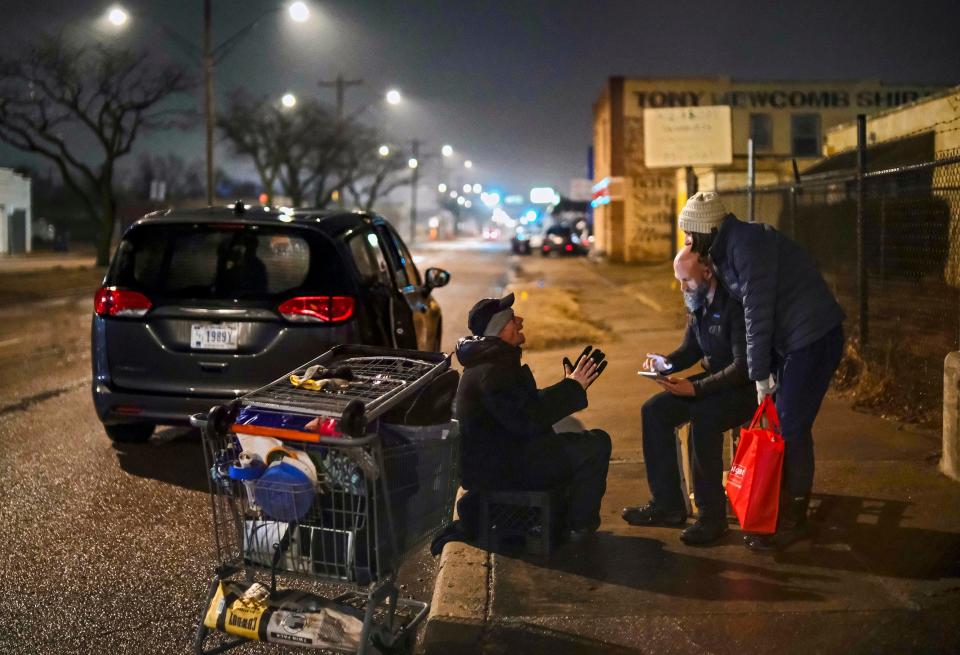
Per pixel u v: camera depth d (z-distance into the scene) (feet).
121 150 117.80
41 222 223.51
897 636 13.09
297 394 13.15
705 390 16.19
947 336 31.42
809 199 49.44
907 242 35.76
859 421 24.39
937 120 55.62
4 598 16.01
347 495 12.29
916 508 17.71
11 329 55.36
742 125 131.64
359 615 12.17
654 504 17.74
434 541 16.81
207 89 83.61
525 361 40.24
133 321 23.54
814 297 15.98
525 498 16.14
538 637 13.46
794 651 12.84
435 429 13.89
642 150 133.59
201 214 24.41
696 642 13.17
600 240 156.56
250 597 12.41
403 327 26.61
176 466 24.29
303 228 23.65
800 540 16.48
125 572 17.16
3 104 110.52
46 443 26.66
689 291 16.60
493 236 347.56
